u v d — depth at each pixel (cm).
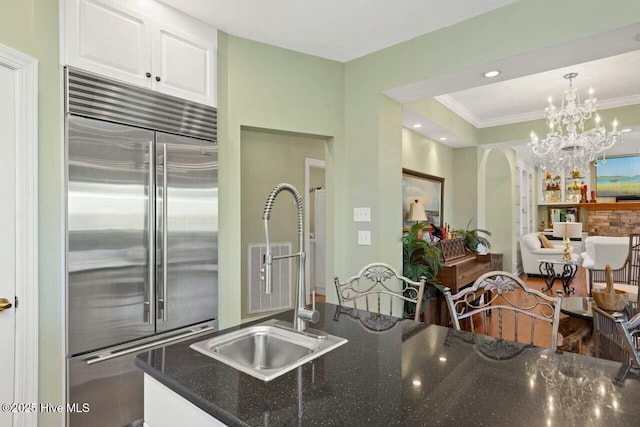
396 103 332
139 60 214
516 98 445
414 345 120
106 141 197
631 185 854
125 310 203
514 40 236
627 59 332
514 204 684
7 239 166
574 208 908
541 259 683
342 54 310
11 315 167
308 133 308
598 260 483
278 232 425
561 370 100
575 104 399
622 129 441
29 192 173
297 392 87
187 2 229
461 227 578
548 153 464
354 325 143
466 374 97
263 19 251
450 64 264
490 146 568
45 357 180
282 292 426
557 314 146
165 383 95
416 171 479
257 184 409
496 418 75
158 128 221
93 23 196
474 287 167
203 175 244
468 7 241
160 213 219
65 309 183
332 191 327
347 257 324
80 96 189
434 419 75
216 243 251
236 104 273
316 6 237
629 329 119
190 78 240
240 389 89
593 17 209
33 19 177
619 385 90
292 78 300
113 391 198
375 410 79
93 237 191
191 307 235
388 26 264
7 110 167
